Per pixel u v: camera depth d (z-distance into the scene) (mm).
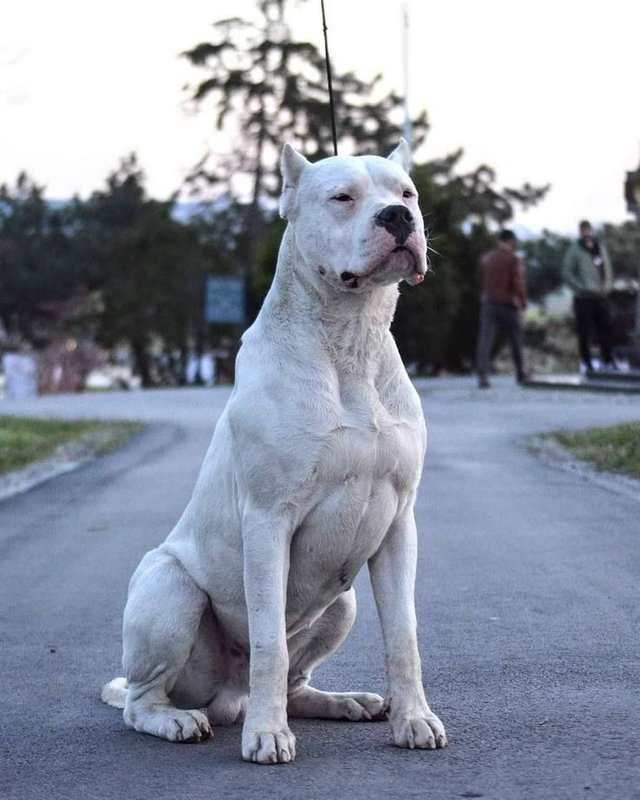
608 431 8812
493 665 3770
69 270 37406
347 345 3139
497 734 3184
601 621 4203
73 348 34250
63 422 12023
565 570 4945
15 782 3039
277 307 3186
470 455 8438
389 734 3264
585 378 14695
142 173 39094
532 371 20703
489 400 12469
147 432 11055
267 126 27188
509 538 5566
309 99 26609
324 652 3447
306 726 3371
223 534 3260
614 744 3061
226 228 30203
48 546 5855
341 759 3070
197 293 30812
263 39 26641
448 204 20359
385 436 3131
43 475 8586
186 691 3410
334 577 3225
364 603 4664
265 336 3186
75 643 4234
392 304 3193
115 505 6945
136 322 31500
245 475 3129
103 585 5000
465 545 5441
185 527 3393
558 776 2875
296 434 3086
